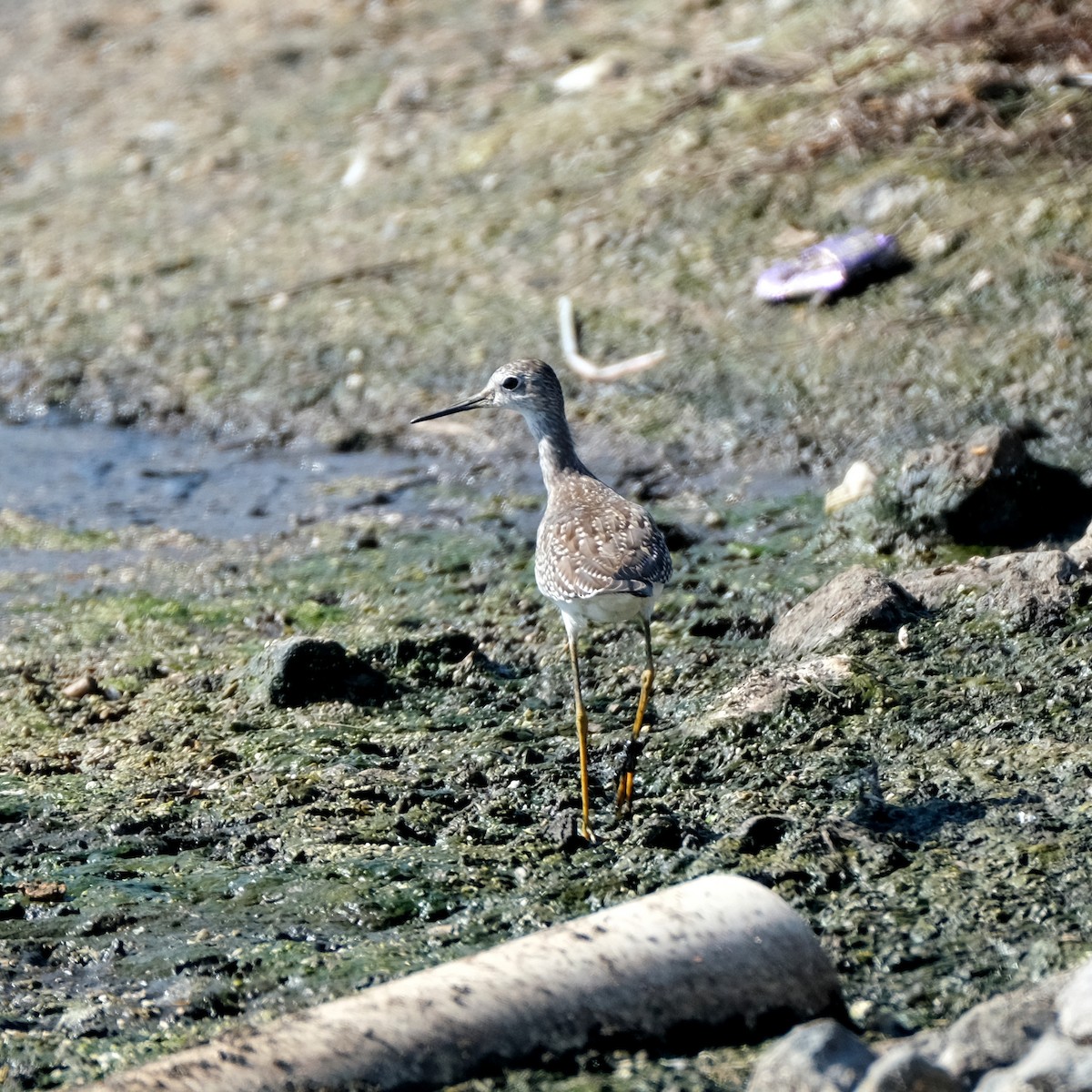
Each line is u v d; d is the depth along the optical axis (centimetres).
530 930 786
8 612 1245
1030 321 1467
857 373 1466
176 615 1226
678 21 2100
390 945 779
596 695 1056
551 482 1138
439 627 1172
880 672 1001
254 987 751
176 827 909
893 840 825
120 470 1521
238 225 1914
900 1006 704
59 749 1014
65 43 2566
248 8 2536
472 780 941
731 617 1146
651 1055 669
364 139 2027
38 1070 700
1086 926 740
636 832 862
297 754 981
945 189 1616
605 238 1702
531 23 2238
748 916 694
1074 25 1711
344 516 1391
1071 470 1280
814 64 1841
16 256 1930
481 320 1645
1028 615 1036
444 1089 648
